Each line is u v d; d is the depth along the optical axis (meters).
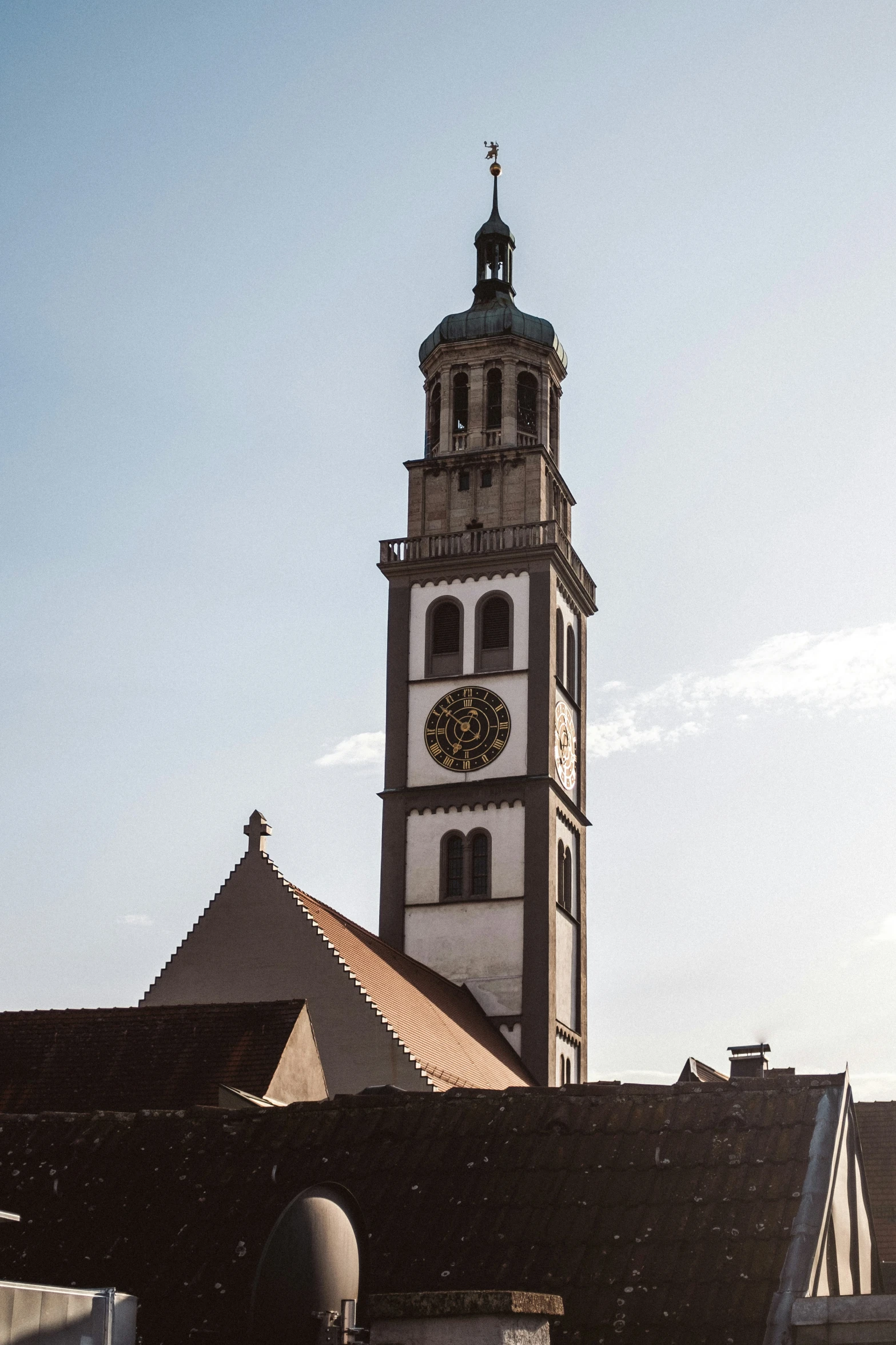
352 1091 63.59
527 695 88.25
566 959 88.00
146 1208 26.77
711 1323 21.84
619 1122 25.83
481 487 93.25
